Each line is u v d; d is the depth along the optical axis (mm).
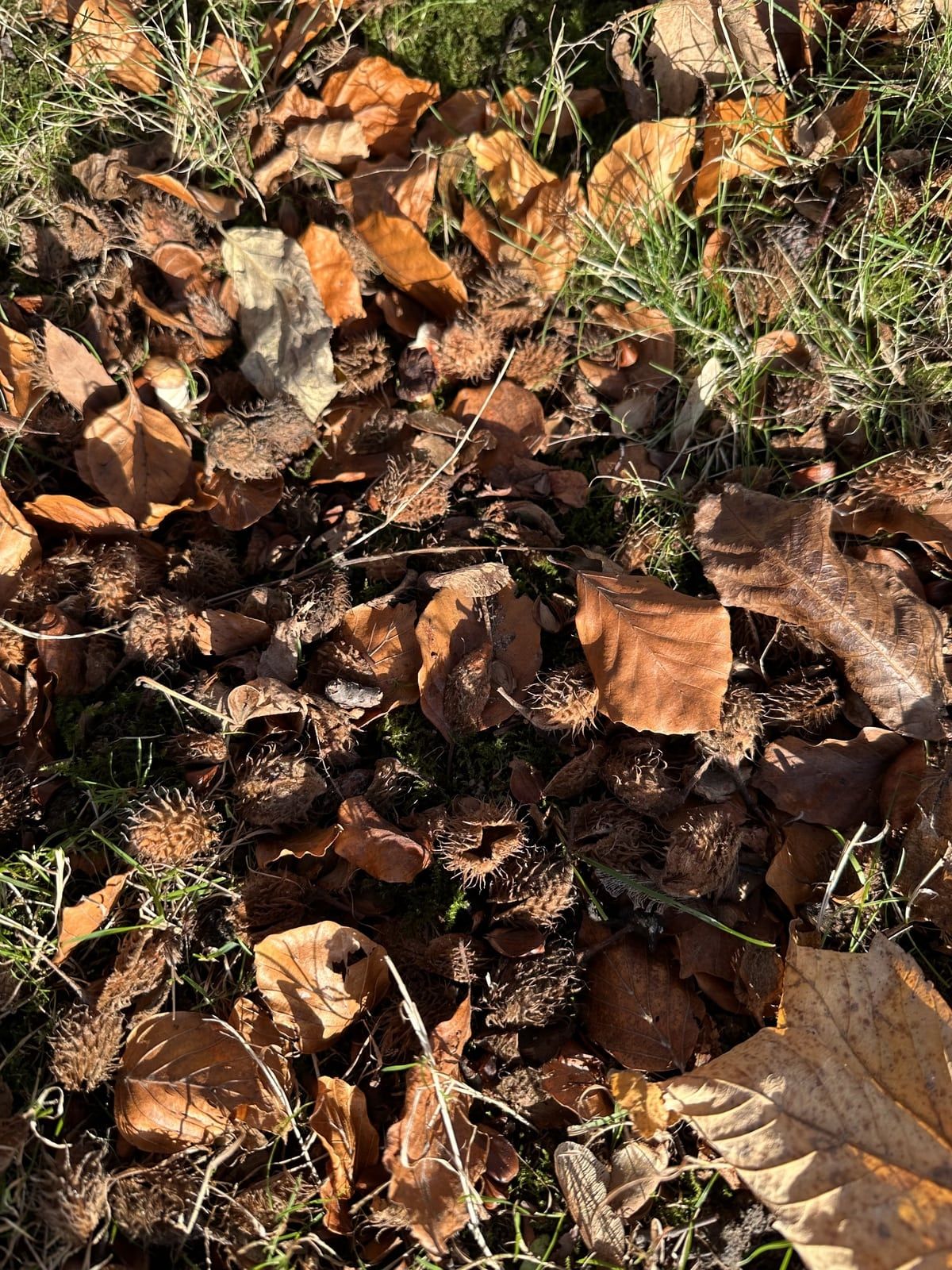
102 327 424
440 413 425
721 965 354
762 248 432
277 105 448
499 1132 346
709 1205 340
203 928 366
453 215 450
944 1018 320
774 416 426
